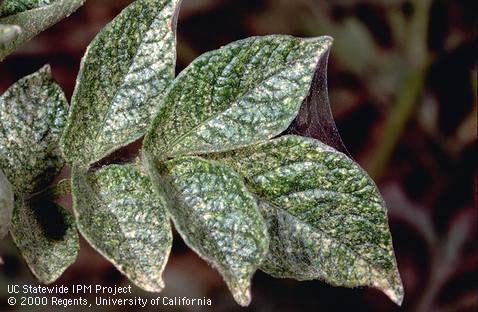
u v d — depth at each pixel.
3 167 0.29
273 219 0.28
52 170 0.29
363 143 0.63
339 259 0.27
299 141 0.27
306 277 0.28
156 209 0.26
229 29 0.63
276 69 0.27
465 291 0.63
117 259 0.25
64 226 0.28
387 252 0.27
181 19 0.63
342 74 0.63
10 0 0.28
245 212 0.26
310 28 0.62
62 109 0.29
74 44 0.62
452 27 0.62
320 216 0.27
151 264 0.26
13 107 0.29
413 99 0.61
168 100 0.27
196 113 0.27
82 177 0.27
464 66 0.62
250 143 0.27
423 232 0.64
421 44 0.62
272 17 0.63
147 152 0.27
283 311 0.61
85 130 0.28
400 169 0.65
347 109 0.63
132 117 0.28
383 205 0.27
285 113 0.27
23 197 0.29
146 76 0.28
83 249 0.58
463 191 0.65
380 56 0.62
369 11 0.62
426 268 0.64
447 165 0.65
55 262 0.28
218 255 0.26
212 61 0.27
